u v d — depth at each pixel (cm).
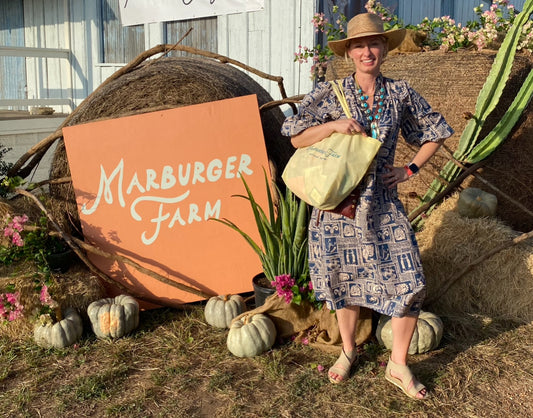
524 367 312
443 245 387
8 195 435
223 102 401
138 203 398
